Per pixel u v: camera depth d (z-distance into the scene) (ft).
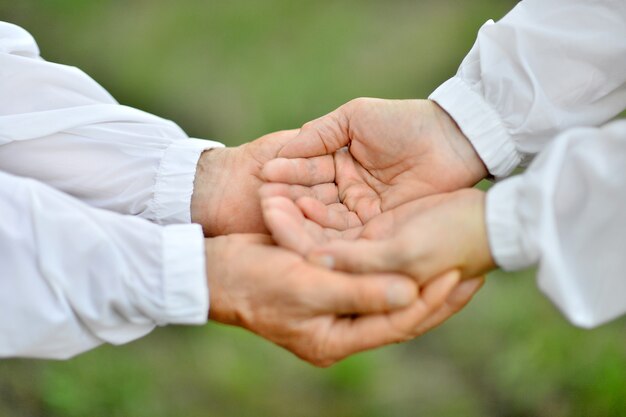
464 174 3.18
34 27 5.73
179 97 5.36
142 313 2.98
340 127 3.25
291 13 5.87
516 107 3.14
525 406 4.31
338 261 2.92
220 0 5.95
